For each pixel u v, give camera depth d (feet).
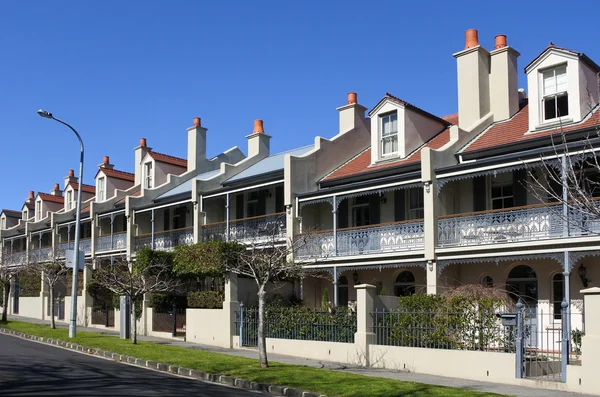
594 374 41.11
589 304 41.91
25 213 162.91
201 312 77.00
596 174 59.11
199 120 116.88
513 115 74.18
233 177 96.58
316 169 82.69
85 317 109.09
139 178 124.98
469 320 51.19
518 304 46.88
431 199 64.95
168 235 100.12
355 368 54.39
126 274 78.07
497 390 42.78
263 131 106.32
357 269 74.08
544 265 62.39
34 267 107.45
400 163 74.43
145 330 90.22
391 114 78.74
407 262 67.31
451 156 67.97
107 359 61.16
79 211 81.82
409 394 39.34
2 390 39.78
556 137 59.88
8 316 136.77
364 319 56.85
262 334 53.06
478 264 67.21
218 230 91.04
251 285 76.28
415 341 53.78
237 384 46.52
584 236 54.65
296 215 79.05
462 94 76.54
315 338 62.69
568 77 63.05
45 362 55.72
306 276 79.30
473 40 76.64
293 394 42.16
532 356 49.01
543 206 58.23
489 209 67.00
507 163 59.31
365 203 78.74
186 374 51.39
